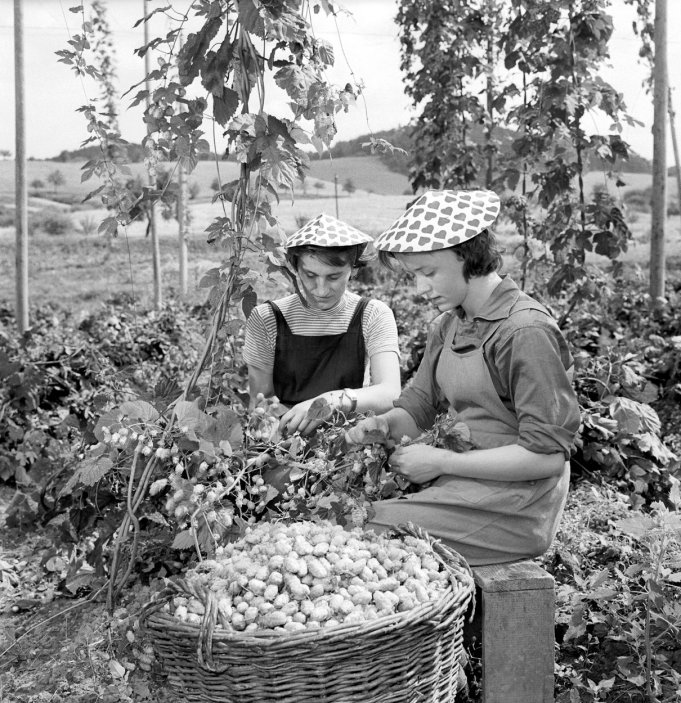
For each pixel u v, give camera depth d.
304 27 2.27
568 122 5.32
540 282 7.34
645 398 4.15
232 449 2.37
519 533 2.23
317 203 27.31
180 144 2.39
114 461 2.42
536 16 5.31
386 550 2.04
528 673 2.14
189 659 1.80
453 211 2.15
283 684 1.73
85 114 2.58
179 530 2.54
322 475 2.41
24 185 9.05
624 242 5.45
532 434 2.11
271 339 3.08
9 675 2.50
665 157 8.20
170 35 2.34
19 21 8.82
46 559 3.02
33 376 4.79
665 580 2.55
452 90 6.98
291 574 1.88
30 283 21.48
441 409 2.62
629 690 2.30
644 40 8.32
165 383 2.77
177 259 23.09
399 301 8.79
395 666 1.77
